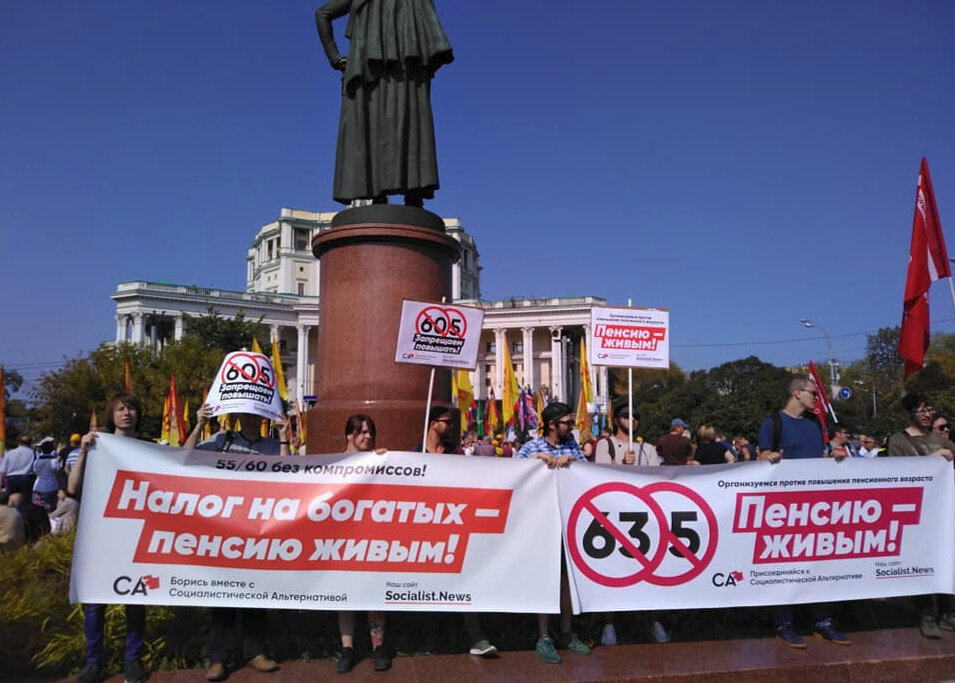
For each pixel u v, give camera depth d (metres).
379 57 7.96
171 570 4.76
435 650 5.30
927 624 5.78
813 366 11.91
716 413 55.75
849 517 5.68
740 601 5.42
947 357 49.03
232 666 4.96
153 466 4.82
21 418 49.25
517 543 5.12
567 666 4.96
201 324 49.34
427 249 7.60
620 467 5.34
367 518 4.97
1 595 5.33
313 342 87.00
